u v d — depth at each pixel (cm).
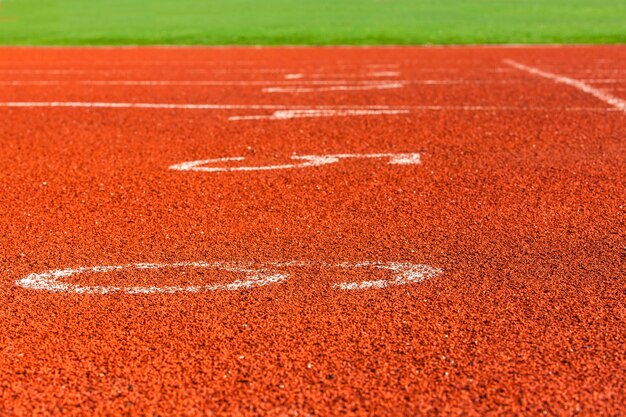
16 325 405
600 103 1032
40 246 516
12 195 634
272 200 613
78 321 409
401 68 1466
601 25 2309
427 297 432
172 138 845
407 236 529
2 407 331
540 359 367
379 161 733
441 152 768
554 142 806
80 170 712
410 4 3111
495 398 336
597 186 647
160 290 445
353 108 1022
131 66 1571
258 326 400
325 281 455
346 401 334
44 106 1071
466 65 1498
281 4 3198
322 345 381
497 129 871
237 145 808
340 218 568
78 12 3036
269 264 482
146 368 362
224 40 2066
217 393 341
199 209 592
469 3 3111
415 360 366
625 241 518
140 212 587
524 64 1500
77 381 352
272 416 324
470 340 384
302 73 1414
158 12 2964
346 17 2650
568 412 326
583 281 453
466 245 512
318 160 741
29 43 2106
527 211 582
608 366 361
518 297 432
